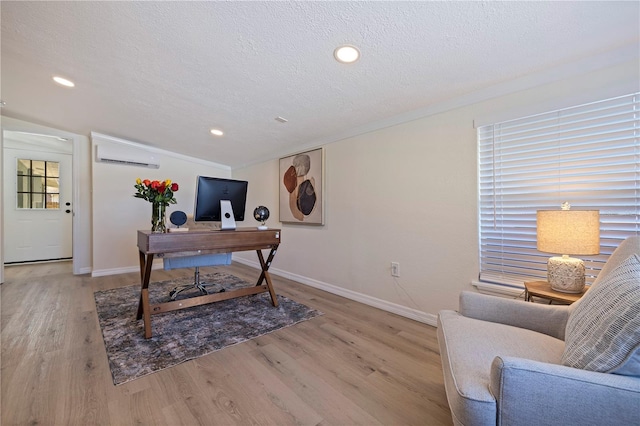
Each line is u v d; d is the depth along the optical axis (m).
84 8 1.50
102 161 4.05
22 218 4.98
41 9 1.52
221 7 1.40
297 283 3.71
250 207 4.86
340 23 1.45
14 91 2.64
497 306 1.40
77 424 1.21
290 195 3.88
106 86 2.45
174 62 1.98
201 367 1.68
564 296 1.45
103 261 4.07
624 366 0.76
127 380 1.53
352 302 2.94
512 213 1.95
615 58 1.53
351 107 2.46
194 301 2.42
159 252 2.14
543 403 0.77
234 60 1.88
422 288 2.41
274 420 1.26
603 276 1.16
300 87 2.19
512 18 1.32
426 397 1.43
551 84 1.75
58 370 1.62
